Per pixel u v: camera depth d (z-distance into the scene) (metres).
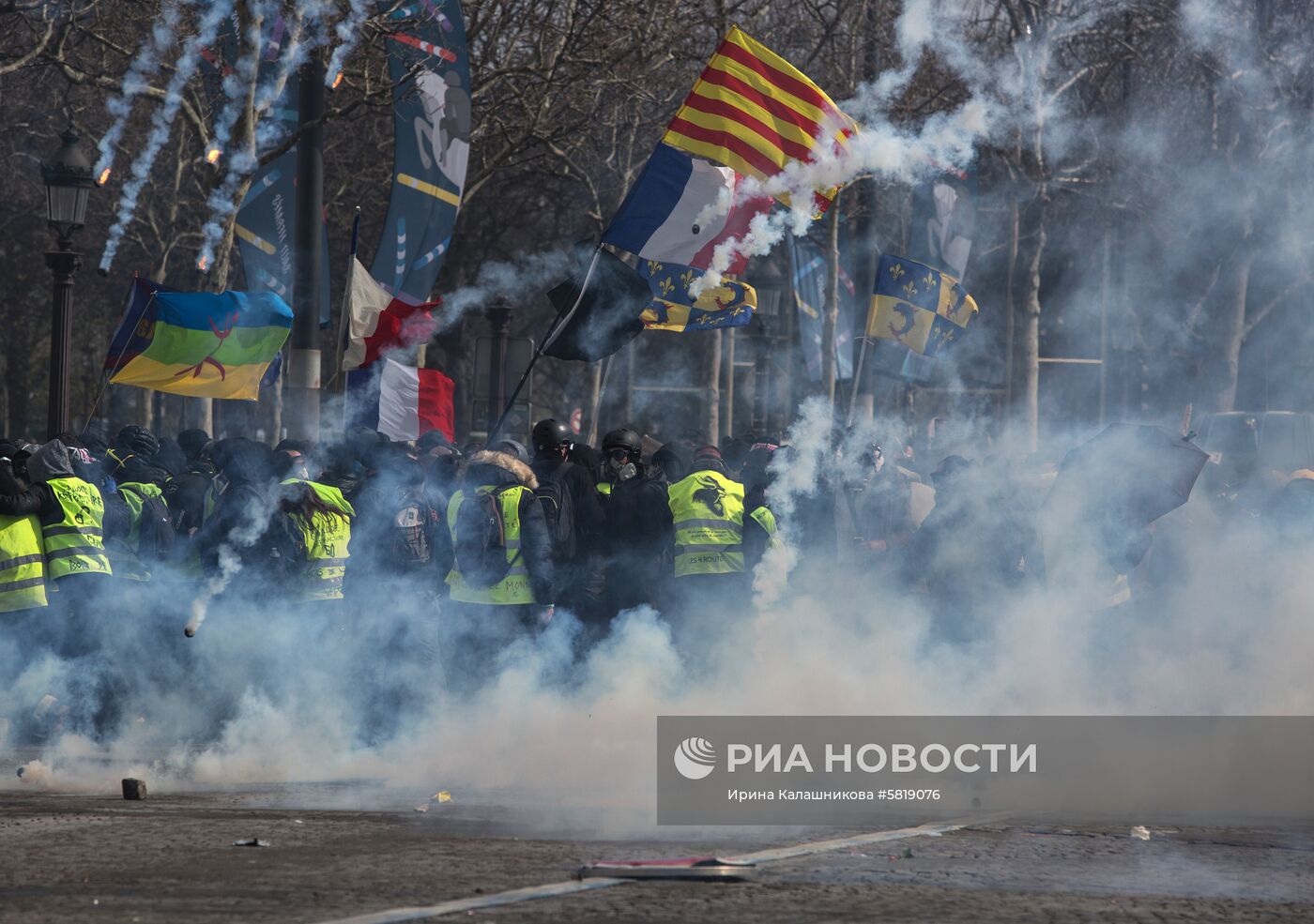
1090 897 16.81
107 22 62.81
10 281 126.00
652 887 16.92
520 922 15.13
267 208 56.53
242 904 15.90
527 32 73.69
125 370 40.53
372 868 17.95
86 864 18.11
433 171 52.50
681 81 83.12
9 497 30.34
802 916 15.56
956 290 47.59
